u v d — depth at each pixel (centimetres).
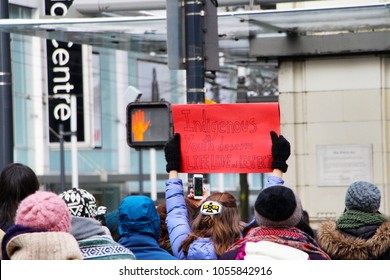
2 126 2438
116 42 2481
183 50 1672
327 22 2241
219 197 1125
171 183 1207
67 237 922
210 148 1263
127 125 1602
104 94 8144
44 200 931
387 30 2530
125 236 1135
